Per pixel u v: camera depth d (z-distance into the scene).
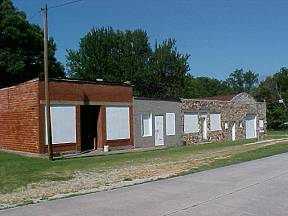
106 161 23.34
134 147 33.59
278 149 28.50
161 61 59.19
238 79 139.12
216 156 24.34
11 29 42.84
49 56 47.41
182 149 32.34
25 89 28.64
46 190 13.41
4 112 31.06
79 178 16.28
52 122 28.12
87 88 30.30
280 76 91.44
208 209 9.80
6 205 10.90
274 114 78.06
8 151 30.19
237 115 48.59
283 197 11.19
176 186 13.23
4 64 41.88
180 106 38.94
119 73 56.41
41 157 26.53
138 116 34.16
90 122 32.00
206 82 114.25
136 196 11.59
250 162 20.34
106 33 57.00
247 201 10.69
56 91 28.44
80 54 57.12
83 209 10.02
